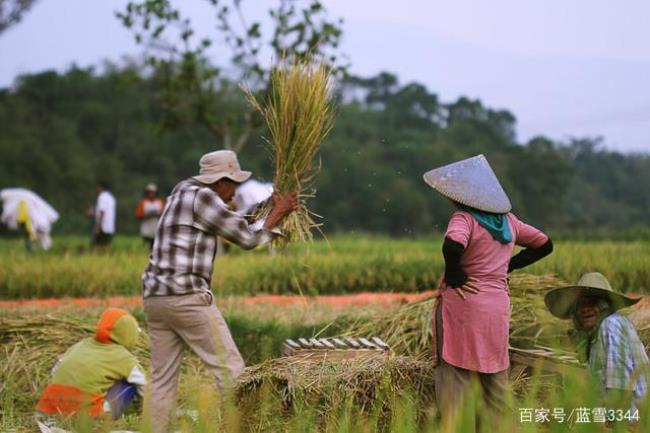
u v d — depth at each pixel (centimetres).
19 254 4878
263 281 3966
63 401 1727
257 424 1459
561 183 15250
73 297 3856
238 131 6188
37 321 2150
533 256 1559
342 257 4441
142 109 15238
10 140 13850
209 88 6094
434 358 1514
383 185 13962
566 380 1138
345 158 14062
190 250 1534
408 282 4097
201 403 1218
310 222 1633
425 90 19925
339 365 1574
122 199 13862
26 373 1975
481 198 1480
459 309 1469
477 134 16650
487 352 1459
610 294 1575
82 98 15450
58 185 13612
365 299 3297
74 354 1758
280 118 1625
